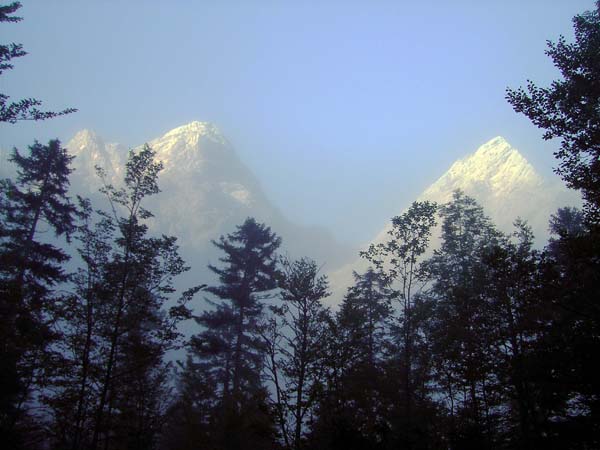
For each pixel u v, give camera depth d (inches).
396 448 550.3
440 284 948.6
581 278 485.1
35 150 1011.9
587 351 466.3
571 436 479.8
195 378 1083.3
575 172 490.6
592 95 481.1
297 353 725.3
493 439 705.6
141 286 767.7
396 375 816.9
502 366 655.8
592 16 526.0
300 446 655.1
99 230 783.7
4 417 708.0
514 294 668.1
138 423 784.9
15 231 904.9
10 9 600.4
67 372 674.8
